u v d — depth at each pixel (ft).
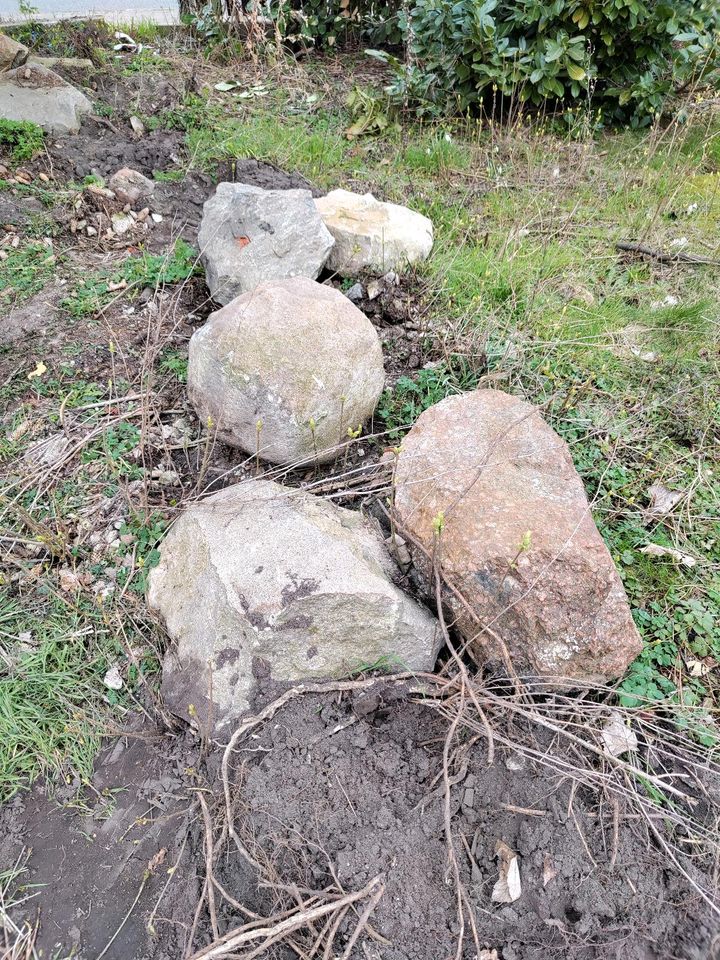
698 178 16.52
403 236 12.89
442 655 8.22
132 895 6.81
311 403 9.02
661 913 6.48
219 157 15.76
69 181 14.43
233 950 6.26
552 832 6.79
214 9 20.24
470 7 16.51
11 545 9.25
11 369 11.07
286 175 15.43
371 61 21.12
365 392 9.73
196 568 7.96
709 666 8.35
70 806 7.39
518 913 6.47
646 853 6.79
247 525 8.00
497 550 7.29
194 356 9.55
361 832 6.77
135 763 7.68
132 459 10.12
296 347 9.07
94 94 17.07
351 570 7.61
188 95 17.80
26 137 14.56
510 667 7.31
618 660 7.45
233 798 7.03
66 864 7.00
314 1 20.80
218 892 6.64
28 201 13.64
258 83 18.75
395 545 8.36
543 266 13.41
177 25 21.65
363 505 9.37
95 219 13.67
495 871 6.70
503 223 14.85
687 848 6.95
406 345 12.07
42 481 9.80
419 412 10.89
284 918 6.32
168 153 15.79
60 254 13.07
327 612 7.43
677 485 10.12
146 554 9.11
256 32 18.57
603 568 7.26
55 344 11.47
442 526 7.66
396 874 6.53
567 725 7.55
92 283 12.55
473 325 12.22
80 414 10.61
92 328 11.75
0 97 15.15
